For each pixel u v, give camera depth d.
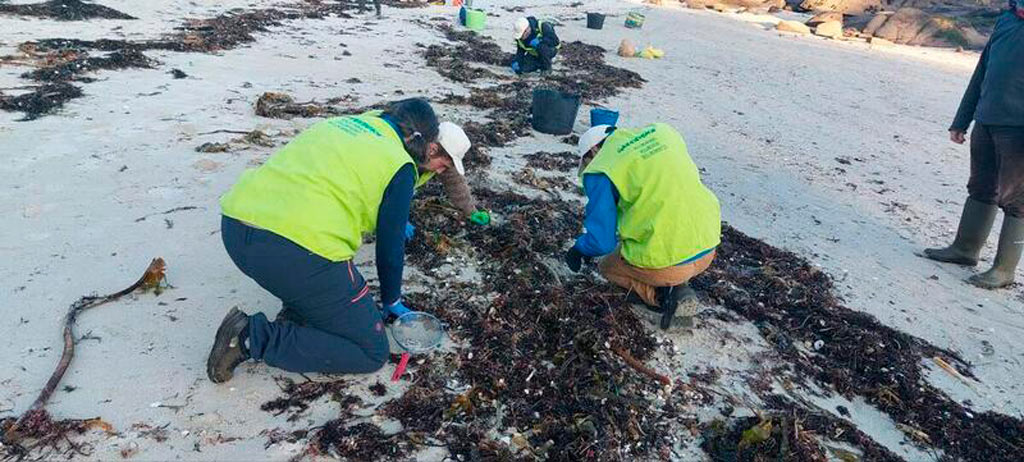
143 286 3.49
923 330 4.08
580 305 3.69
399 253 3.03
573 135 7.14
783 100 10.23
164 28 9.82
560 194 5.42
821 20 21.73
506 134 6.80
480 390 3.08
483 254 4.19
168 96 6.68
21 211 4.13
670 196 3.31
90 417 2.70
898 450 3.09
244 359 2.91
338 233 2.72
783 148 7.65
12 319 3.19
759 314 3.99
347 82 8.22
